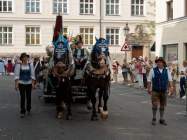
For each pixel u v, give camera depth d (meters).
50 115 16.05
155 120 14.20
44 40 56.22
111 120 14.99
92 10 57.47
